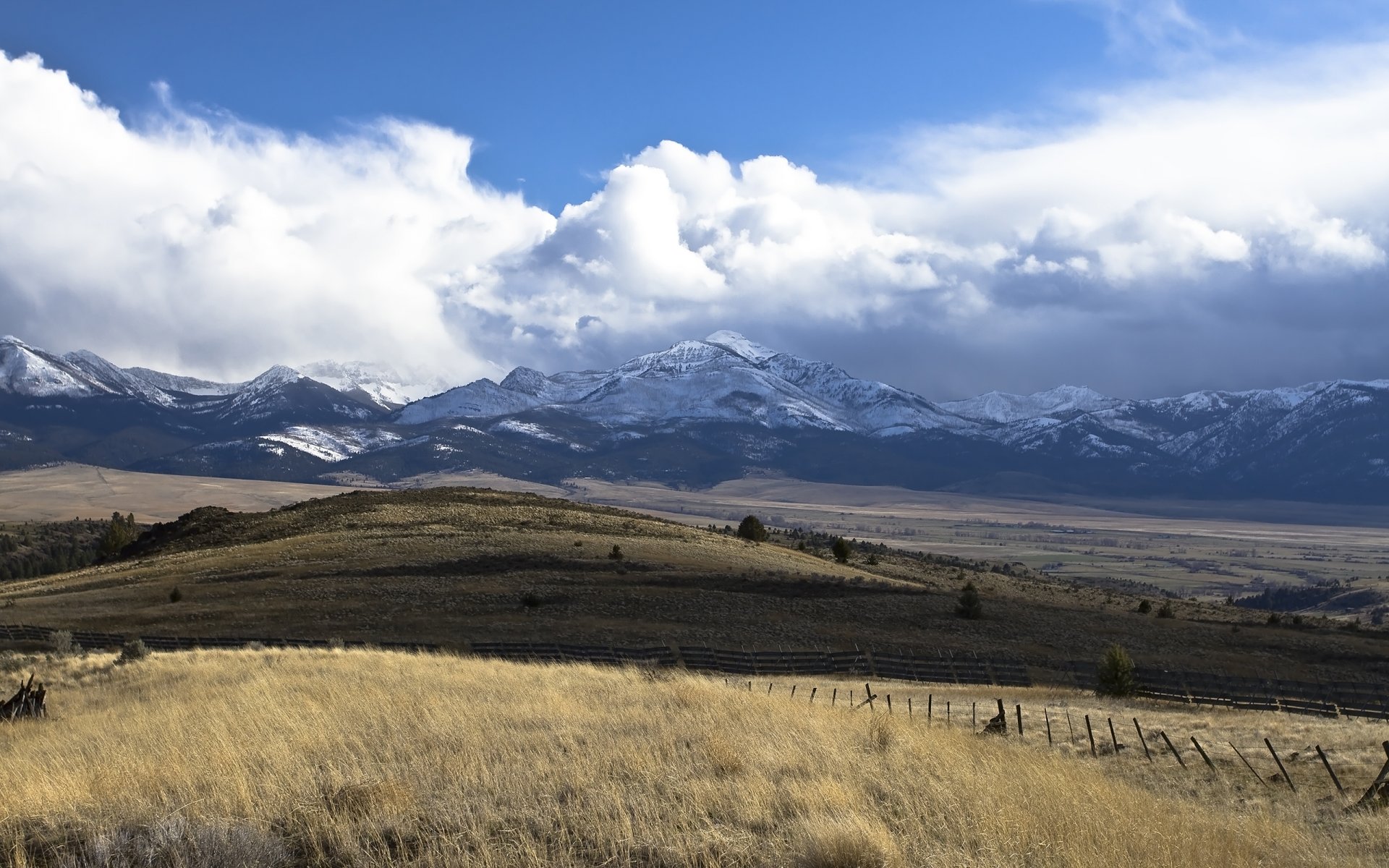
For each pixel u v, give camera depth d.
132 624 67.25
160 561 100.62
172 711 22.30
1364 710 36.44
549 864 10.64
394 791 12.52
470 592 76.62
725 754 15.51
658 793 13.42
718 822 12.25
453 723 19.05
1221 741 25.53
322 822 11.60
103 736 19.09
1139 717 32.03
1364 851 15.02
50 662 40.59
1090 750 24.27
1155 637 72.88
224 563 90.44
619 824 11.70
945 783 14.98
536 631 65.19
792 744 17.36
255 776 13.58
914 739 19.06
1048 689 45.78
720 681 38.50
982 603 80.19
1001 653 64.12
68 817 11.81
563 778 14.08
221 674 32.75
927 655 61.81
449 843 11.00
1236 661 66.00
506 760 15.00
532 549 92.94
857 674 51.66
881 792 14.36
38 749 18.14
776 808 12.85
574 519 116.44
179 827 11.06
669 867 10.76
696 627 67.81
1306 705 37.50
